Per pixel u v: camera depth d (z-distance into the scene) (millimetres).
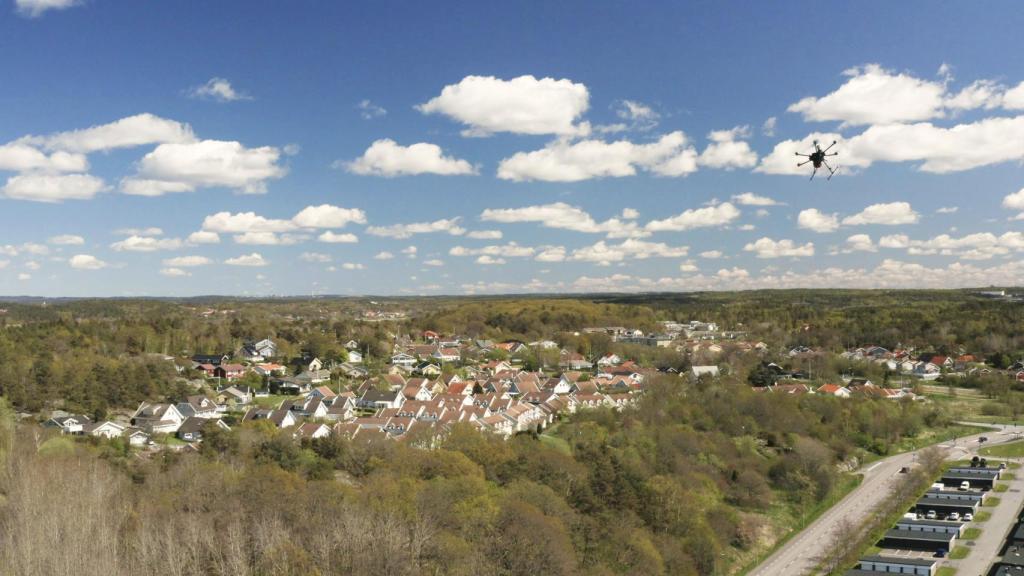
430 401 193875
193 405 192750
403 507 99188
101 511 90500
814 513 153625
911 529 140500
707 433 181500
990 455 196750
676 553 115062
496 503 106375
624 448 154250
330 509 98000
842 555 128000
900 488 164000
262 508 97500
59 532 84312
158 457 134000
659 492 127250
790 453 174125
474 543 94625
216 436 146250
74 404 178375
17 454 115312
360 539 86312
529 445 147000
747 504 153000
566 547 99812
